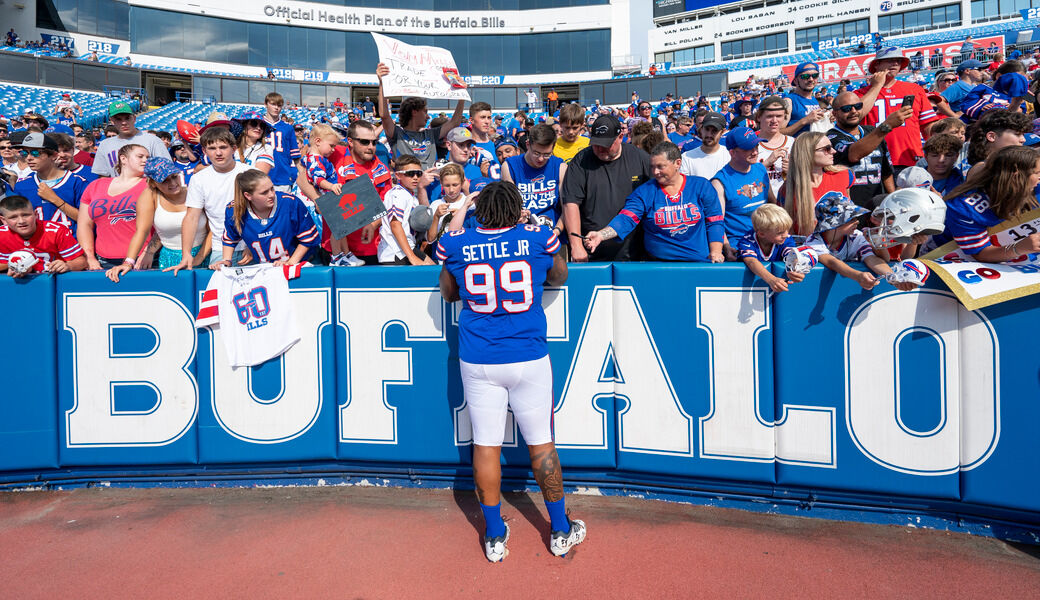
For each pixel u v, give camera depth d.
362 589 2.74
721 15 43.03
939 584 2.64
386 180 5.24
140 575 2.89
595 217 4.35
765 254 3.25
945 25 37.88
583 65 34.03
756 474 3.28
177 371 3.79
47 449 3.81
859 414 3.09
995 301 2.79
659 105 27.08
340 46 34.00
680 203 3.98
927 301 2.95
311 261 4.45
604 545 3.04
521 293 2.86
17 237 3.98
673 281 3.32
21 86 26.22
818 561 2.85
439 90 6.32
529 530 3.22
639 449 3.45
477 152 5.59
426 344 3.63
